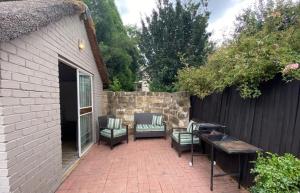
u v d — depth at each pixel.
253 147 2.77
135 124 6.42
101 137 5.66
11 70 2.02
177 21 8.71
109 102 7.27
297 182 1.80
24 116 2.24
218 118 4.25
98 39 9.25
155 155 4.78
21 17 1.98
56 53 3.22
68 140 6.33
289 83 2.35
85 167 4.04
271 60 2.48
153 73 9.16
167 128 7.14
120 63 9.27
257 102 2.95
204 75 4.79
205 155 4.49
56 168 3.12
